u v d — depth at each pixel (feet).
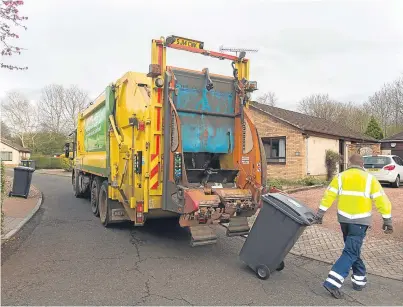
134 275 16.75
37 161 153.07
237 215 20.25
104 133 29.25
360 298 14.75
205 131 21.77
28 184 42.24
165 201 19.74
